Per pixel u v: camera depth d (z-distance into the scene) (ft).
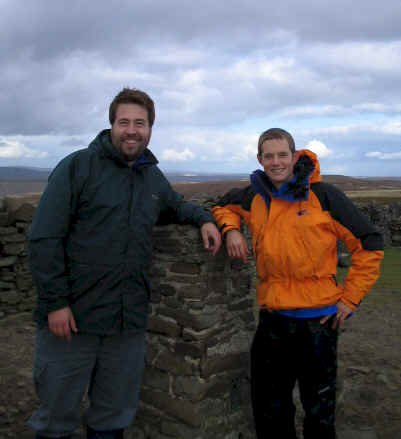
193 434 9.41
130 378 8.46
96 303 7.56
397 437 10.78
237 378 10.41
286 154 7.91
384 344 17.76
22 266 21.53
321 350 8.13
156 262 10.01
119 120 7.52
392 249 51.90
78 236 7.55
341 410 12.04
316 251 7.83
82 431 10.56
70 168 7.47
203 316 9.30
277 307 8.20
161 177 8.91
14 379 13.78
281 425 8.93
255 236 8.57
